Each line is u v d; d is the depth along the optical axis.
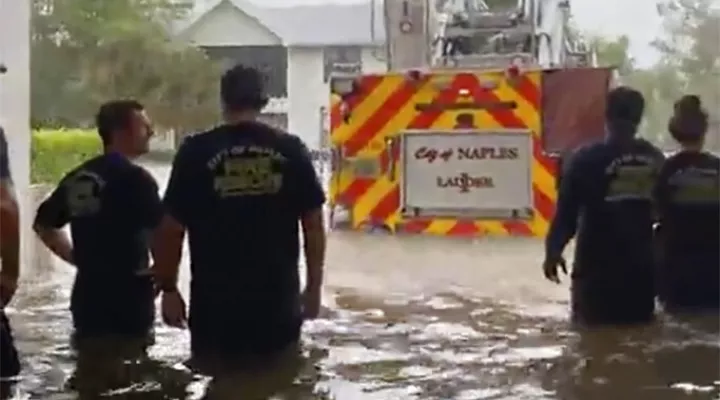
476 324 5.50
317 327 5.38
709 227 5.64
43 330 5.20
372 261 7.57
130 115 5.05
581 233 5.43
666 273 5.67
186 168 4.48
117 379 4.31
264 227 4.50
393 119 9.28
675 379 4.34
